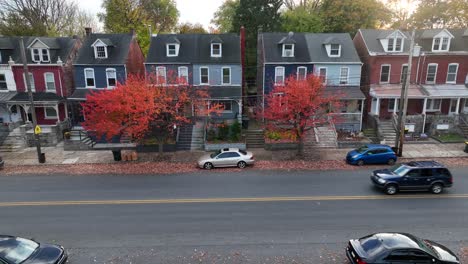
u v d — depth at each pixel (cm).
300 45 3059
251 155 2173
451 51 2964
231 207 1499
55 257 1010
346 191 1689
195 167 2162
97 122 2192
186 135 2700
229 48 3016
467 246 1166
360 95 2847
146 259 1109
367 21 4069
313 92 2197
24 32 4081
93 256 1127
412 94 2848
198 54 2958
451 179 1653
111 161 2320
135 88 2131
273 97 2342
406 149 2503
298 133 2267
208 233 1270
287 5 5009
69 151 2577
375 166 2136
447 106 3095
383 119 3009
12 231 1296
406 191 1684
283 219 1377
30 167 2194
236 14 3750
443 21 4003
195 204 1538
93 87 2952
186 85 2423
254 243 1199
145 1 4775
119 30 4403
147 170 2105
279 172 2031
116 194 1678
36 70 2942
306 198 1595
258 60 3322
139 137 2267
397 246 965
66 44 3111
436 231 1269
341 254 1131
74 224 1350
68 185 1830
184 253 1140
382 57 2955
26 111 2944
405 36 2984
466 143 2389
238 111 3009
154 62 2873
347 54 2983
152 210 1477
